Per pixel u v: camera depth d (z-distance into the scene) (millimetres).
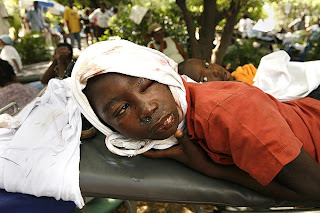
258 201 979
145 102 832
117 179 987
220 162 999
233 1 3023
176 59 3730
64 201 1024
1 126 1071
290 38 5691
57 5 8422
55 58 2785
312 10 6672
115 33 4730
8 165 925
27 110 1156
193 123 978
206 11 2920
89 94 925
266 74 1411
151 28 3701
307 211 965
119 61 862
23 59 6105
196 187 985
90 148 1107
